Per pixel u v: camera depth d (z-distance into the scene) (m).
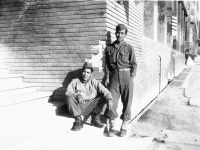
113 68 4.28
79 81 4.34
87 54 4.73
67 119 4.07
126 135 4.45
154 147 4.52
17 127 3.41
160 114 7.21
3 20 5.38
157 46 10.68
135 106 6.82
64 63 4.91
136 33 6.80
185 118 6.82
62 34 4.92
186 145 4.64
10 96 4.18
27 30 5.20
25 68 5.21
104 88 4.21
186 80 15.77
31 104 4.27
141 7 7.34
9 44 5.33
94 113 4.24
